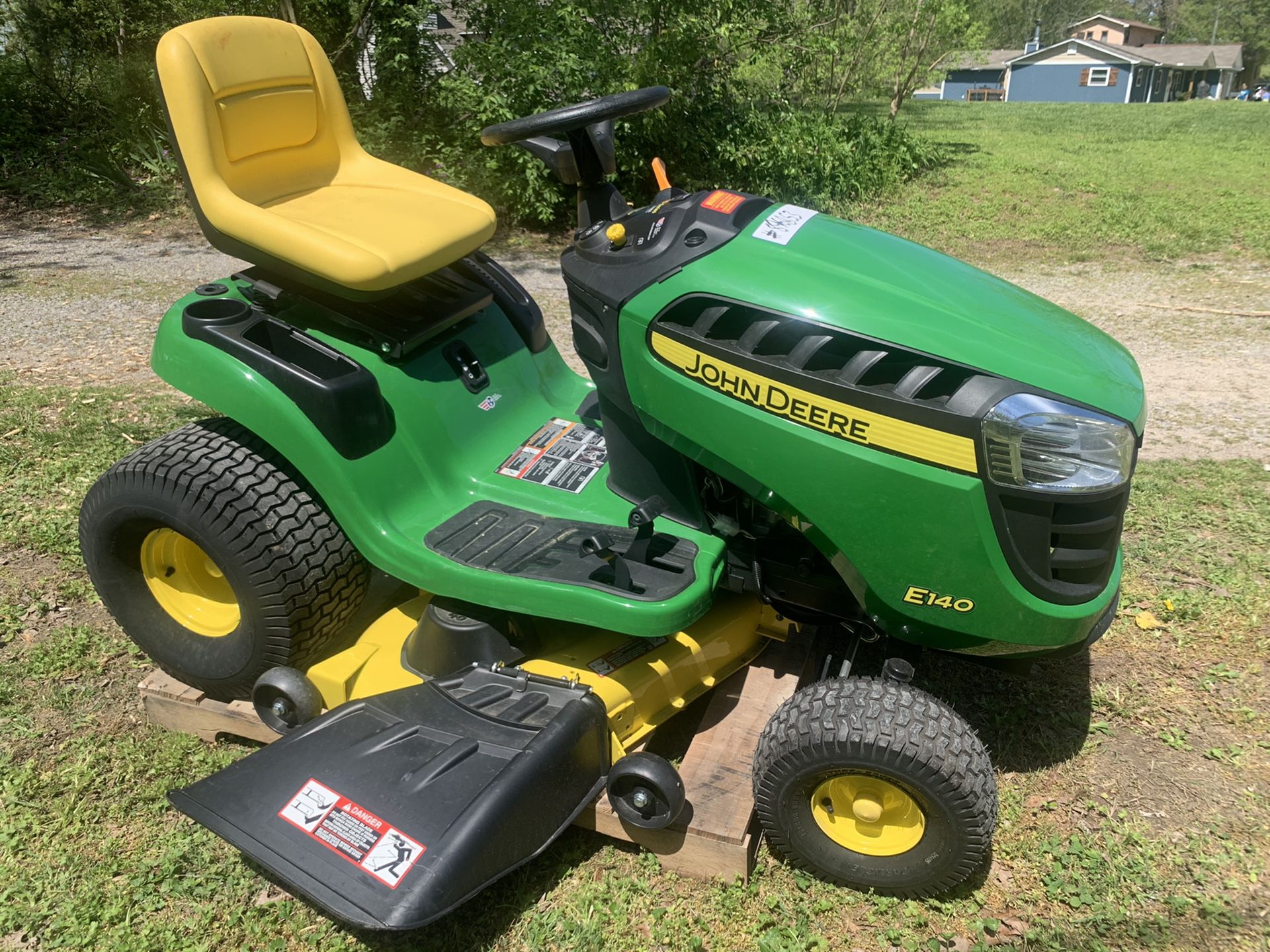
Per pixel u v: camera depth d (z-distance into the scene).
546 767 2.39
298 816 2.34
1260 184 12.21
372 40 10.72
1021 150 15.95
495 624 2.72
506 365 3.28
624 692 2.66
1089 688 3.26
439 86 9.83
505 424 3.20
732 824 2.51
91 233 9.47
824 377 2.31
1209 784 2.85
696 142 10.84
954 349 2.26
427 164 10.29
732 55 11.19
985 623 2.36
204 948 2.36
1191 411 5.53
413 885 2.17
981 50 17.86
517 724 2.49
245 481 2.77
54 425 5.02
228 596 3.14
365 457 2.78
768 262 2.46
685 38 10.05
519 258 9.13
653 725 2.77
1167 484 4.57
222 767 2.93
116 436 4.89
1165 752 2.99
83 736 3.04
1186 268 8.57
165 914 2.46
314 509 2.84
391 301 3.06
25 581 3.77
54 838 2.66
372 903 2.17
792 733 2.38
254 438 2.92
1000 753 2.99
